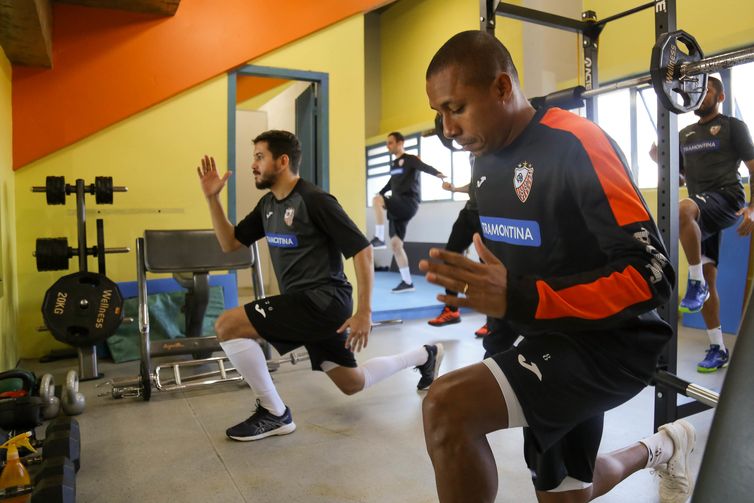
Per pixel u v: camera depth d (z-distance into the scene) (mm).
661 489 1906
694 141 3584
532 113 1249
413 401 3074
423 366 3146
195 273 3658
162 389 3191
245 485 2105
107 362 4188
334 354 2613
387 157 10117
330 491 2049
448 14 8969
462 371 1104
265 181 2504
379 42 10836
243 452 2414
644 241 993
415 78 9797
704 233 3334
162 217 4637
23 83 4223
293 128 6266
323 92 5199
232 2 4758
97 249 3883
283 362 3711
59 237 4043
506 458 2316
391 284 7465
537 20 2588
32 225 4293
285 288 2646
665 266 981
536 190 1196
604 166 1062
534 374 1071
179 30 4605
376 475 2182
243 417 2881
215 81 4781
